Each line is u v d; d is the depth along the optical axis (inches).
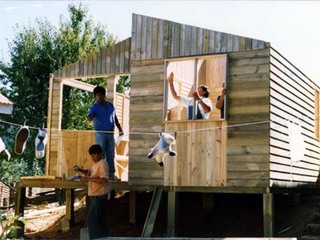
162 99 486.9
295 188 522.3
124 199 636.1
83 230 505.4
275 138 453.4
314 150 599.5
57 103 575.5
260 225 514.3
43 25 1169.4
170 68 499.8
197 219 550.6
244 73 454.0
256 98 447.2
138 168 490.6
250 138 446.6
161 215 573.3
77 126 1137.4
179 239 349.1
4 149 423.5
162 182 478.3
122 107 650.2
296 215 518.0
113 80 548.1
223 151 455.8
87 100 1154.0
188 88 566.3
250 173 443.5
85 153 544.7
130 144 497.4
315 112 619.8
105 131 468.1
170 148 438.9
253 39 451.5
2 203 811.4
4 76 1144.8
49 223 627.5
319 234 450.6
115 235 540.4
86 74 562.9
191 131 470.3
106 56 553.9
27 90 1106.7
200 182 462.3
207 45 471.2
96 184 395.9
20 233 538.3
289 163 493.7
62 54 1139.9
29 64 1128.2
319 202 534.9
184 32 484.1
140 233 538.6
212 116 570.3
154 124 487.8
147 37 503.5
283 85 481.4
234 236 501.0
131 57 509.7
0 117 1119.6
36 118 1118.4
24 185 551.5
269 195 438.6
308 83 578.2
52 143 568.7
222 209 565.0
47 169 565.9
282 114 475.5
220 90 585.3
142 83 499.5
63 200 773.3
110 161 474.3
